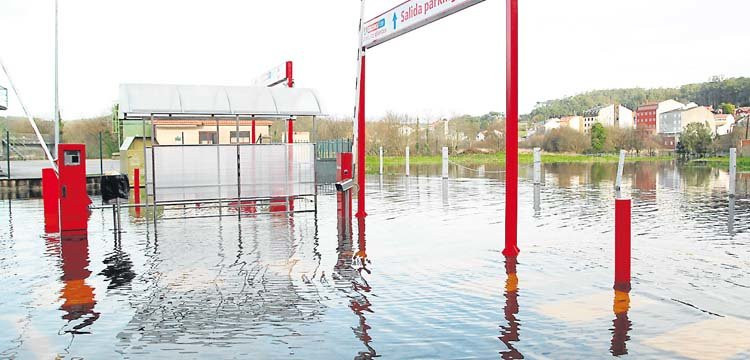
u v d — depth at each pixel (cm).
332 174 2453
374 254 916
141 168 2552
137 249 995
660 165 3447
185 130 2834
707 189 1923
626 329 534
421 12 1093
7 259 913
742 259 833
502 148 4669
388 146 4694
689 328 536
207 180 1346
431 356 472
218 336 534
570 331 530
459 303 627
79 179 1177
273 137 3625
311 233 1145
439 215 1386
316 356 477
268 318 587
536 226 1170
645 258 843
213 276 783
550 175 2727
